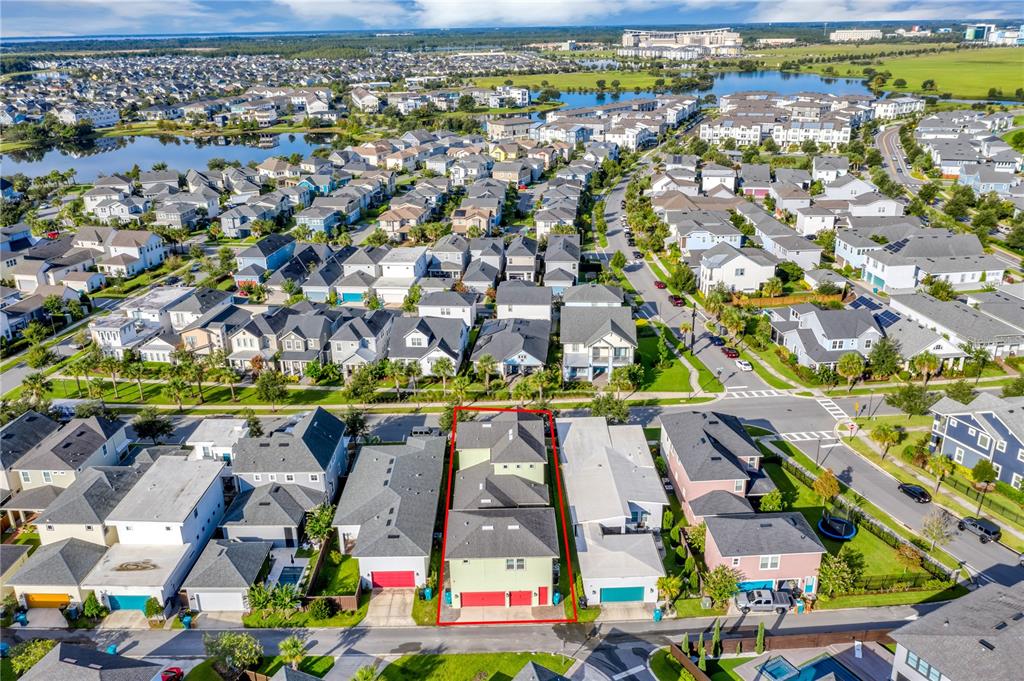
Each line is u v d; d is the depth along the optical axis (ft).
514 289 386.11
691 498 227.40
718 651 178.60
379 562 204.33
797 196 583.99
